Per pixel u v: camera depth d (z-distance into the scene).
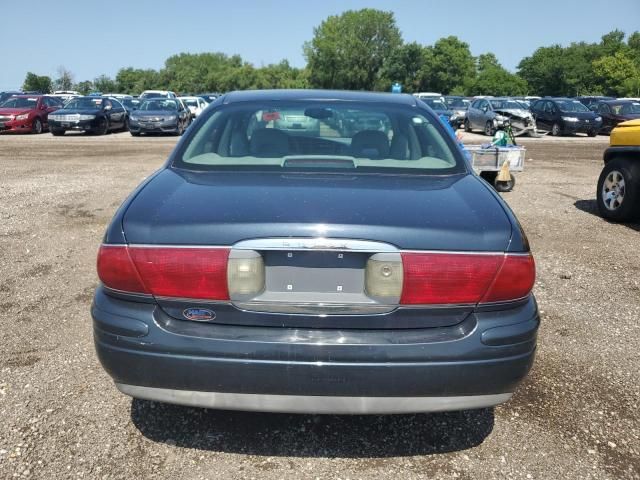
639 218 7.29
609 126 25.14
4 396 3.03
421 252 2.27
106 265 2.36
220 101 3.65
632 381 3.34
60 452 2.61
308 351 2.24
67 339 3.71
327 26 101.31
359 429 2.85
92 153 15.38
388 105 3.54
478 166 9.57
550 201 8.92
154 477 2.48
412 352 2.25
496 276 2.30
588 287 4.89
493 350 2.29
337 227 2.27
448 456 2.66
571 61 90.06
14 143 18.42
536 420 2.94
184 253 2.28
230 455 2.63
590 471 2.57
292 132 3.30
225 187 2.67
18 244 5.83
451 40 97.38
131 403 3.01
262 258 2.29
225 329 2.30
